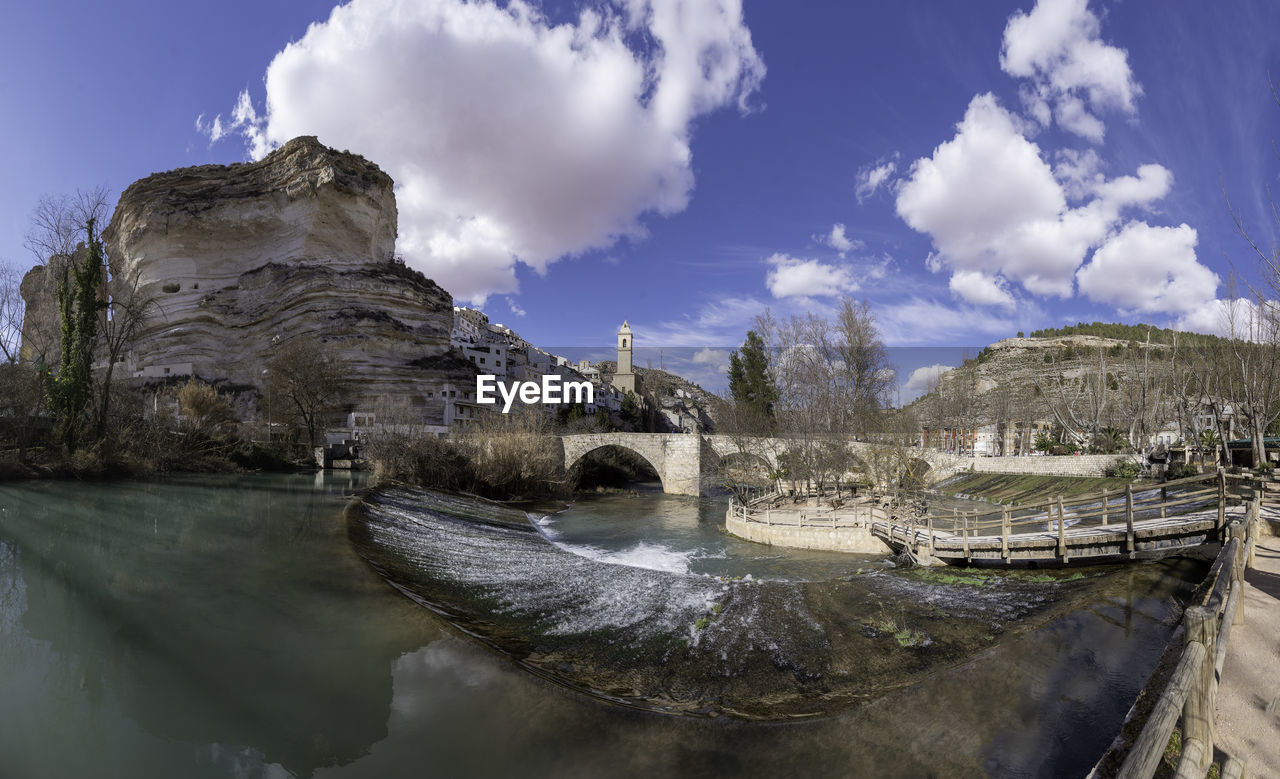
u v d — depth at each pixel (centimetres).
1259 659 835
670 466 6306
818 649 1465
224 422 5856
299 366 6191
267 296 8312
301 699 1109
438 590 1916
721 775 890
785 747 965
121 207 9062
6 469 3475
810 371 5247
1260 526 1697
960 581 2038
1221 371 4034
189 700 1116
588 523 4172
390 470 4284
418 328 8712
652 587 2092
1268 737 639
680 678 1305
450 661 1277
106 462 3978
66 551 2155
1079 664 1205
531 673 1240
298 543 2270
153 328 8438
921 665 1329
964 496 4956
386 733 1006
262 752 960
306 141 8712
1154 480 3625
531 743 979
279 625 1449
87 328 4131
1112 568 1880
